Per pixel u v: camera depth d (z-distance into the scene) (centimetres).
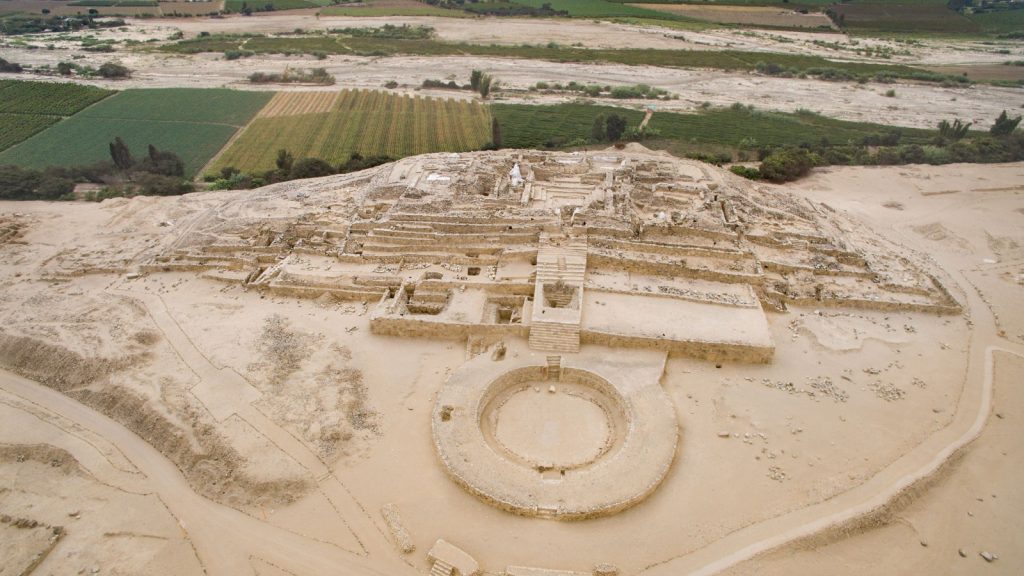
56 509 4519
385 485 4628
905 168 11112
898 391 5566
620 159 10112
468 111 14062
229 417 5159
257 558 4144
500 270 6962
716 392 5534
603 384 5556
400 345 6128
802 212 8800
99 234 8381
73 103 13925
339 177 9875
